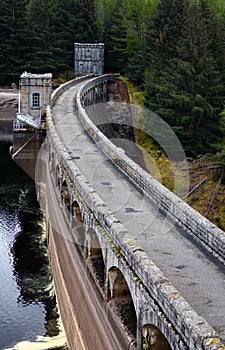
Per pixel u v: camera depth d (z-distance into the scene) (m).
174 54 60.28
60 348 26.22
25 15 87.25
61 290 28.50
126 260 16.06
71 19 90.56
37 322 28.70
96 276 20.36
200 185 41.00
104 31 91.69
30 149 49.62
